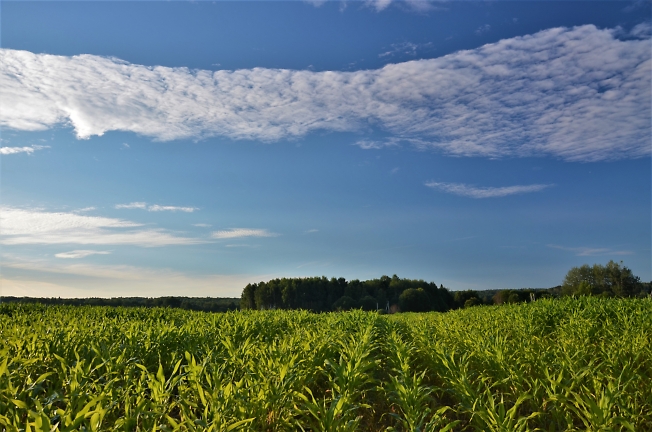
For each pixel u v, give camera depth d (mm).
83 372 5004
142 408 4129
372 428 5766
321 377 7211
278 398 4871
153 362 6898
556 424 5328
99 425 3693
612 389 4512
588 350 7262
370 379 6148
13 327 8453
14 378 5242
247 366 6000
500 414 4383
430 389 5641
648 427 4996
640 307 11367
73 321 9883
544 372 5590
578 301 12766
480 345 7406
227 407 4219
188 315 16984
